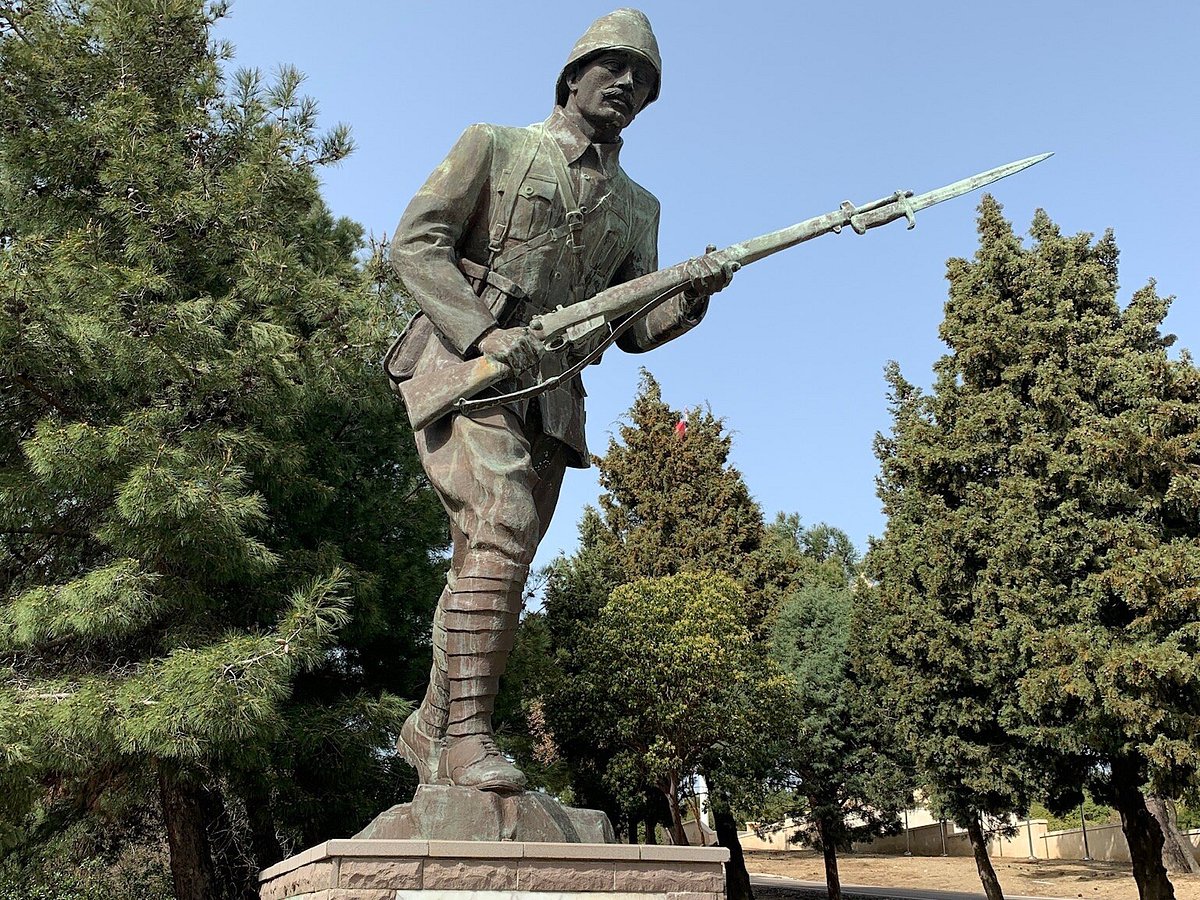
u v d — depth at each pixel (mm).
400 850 3477
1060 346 18516
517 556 4098
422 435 4352
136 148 9969
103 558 9797
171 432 8945
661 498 26875
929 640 18594
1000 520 17672
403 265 4254
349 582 10586
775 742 20688
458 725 4000
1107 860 30859
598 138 4543
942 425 19828
